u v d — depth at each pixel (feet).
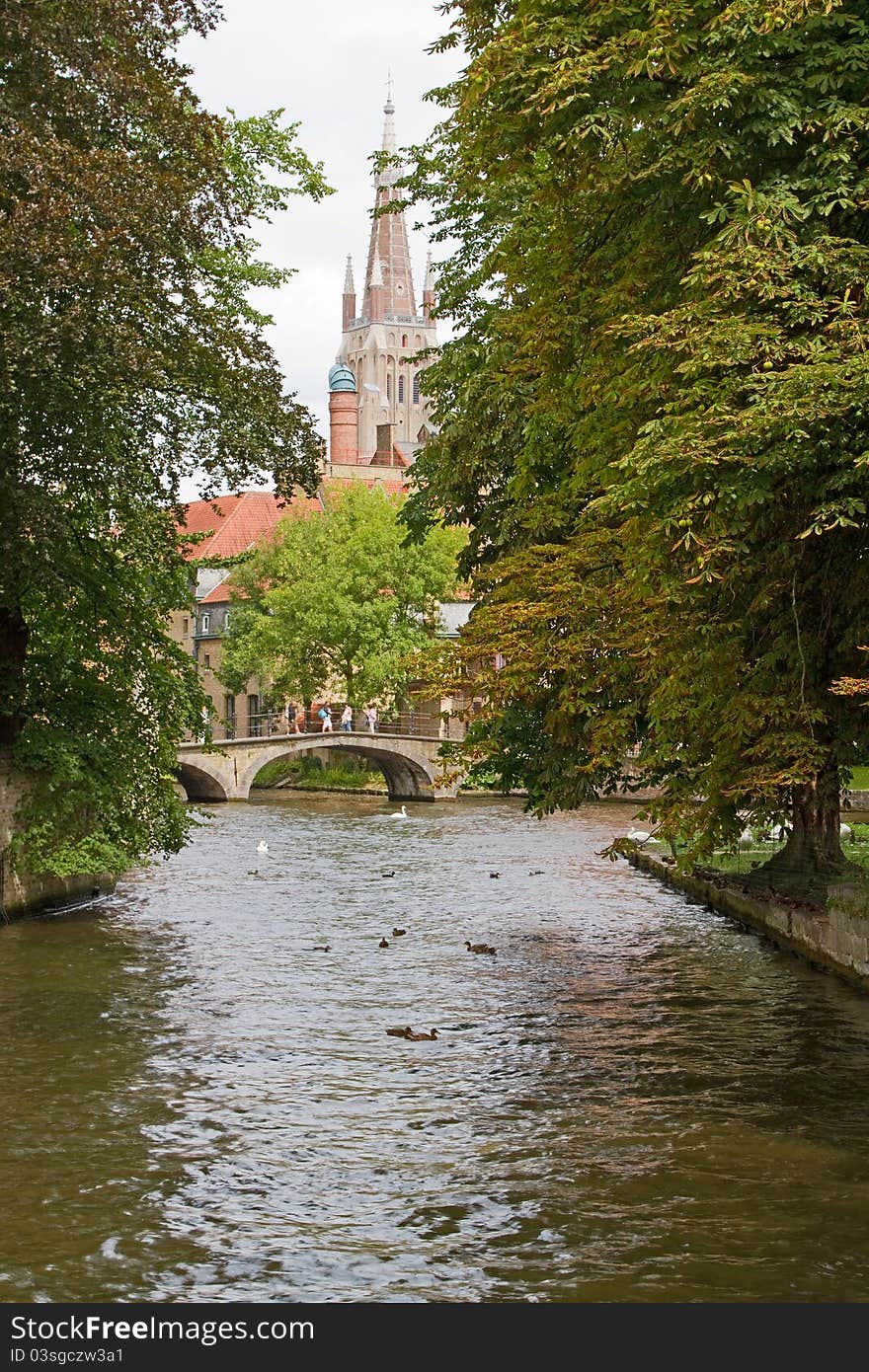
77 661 98.12
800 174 49.55
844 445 47.16
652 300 55.72
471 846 152.97
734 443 45.39
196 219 82.94
